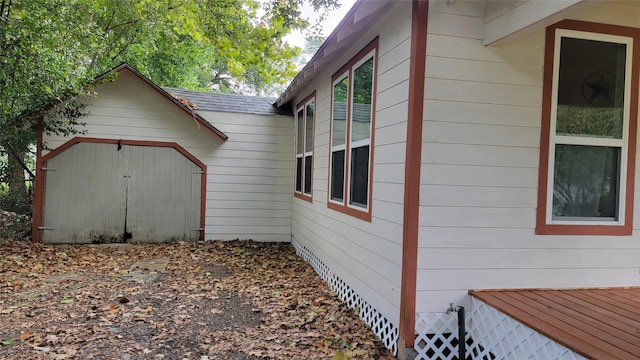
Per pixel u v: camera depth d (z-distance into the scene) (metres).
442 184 3.03
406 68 3.12
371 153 3.84
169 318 3.85
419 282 3.01
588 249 3.27
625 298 3.01
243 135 8.09
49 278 5.03
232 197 8.08
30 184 7.83
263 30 8.45
